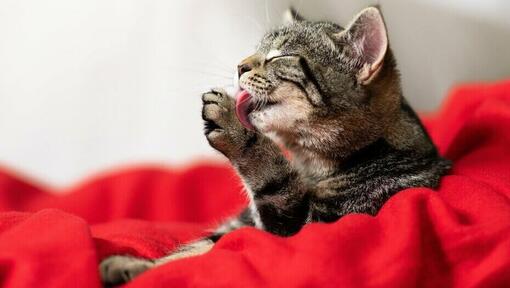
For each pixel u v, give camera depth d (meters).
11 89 1.06
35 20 1.05
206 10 1.03
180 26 1.04
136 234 0.66
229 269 0.54
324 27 0.69
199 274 0.54
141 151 1.07
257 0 1.01
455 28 1.01
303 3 1.00
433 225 0.56
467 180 0.63
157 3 1.04
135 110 1.06
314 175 0.67
